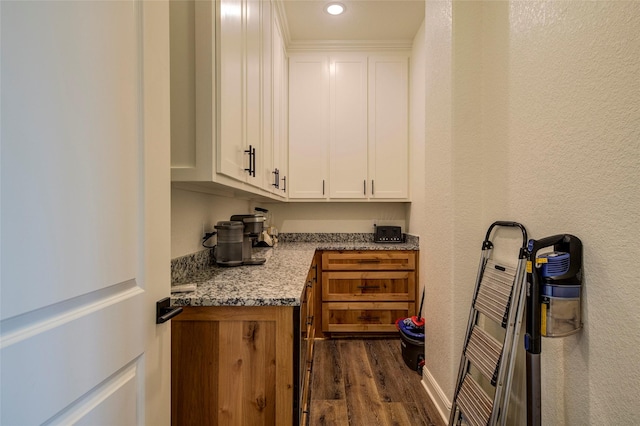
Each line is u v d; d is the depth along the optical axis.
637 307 0.74
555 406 1.01
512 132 1.28
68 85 0.51
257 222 1.88
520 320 1.05
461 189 1.54
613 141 0.80
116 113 0.63
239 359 1.08
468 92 1.54
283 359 1.08
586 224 0.89
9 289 0.42
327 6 2.38
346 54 2.96
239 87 1.28
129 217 0.68
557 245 0.95
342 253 2.76
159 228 0.79
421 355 2.15
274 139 2.13
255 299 1.07
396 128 2.96
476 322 1.43
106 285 0.60
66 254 0.51
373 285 2.76
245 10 1.37
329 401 1.81
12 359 0.42
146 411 0.74
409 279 2.75
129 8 0.67
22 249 0.44
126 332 0.67
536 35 1.12
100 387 0.60
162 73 0.80
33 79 0.45
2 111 0.41
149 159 0.74
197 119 1.04
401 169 2.96
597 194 0.86
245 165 1.38
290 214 3.30
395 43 2.91
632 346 0.75
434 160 1.82
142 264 0.73
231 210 2.25
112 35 0.61
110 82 0.61
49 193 0.48
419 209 2.72
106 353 0.60
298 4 2.36
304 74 2.96
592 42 0.87
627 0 0.77
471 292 1.55
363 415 1.69
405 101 2.95
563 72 0.98
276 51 2.21
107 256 0.60
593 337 0.87
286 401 1.08
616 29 0.79
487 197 1.48
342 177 2.97
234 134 1.22
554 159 1.03
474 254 1.55
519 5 1.22
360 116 2.96
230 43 1.17
